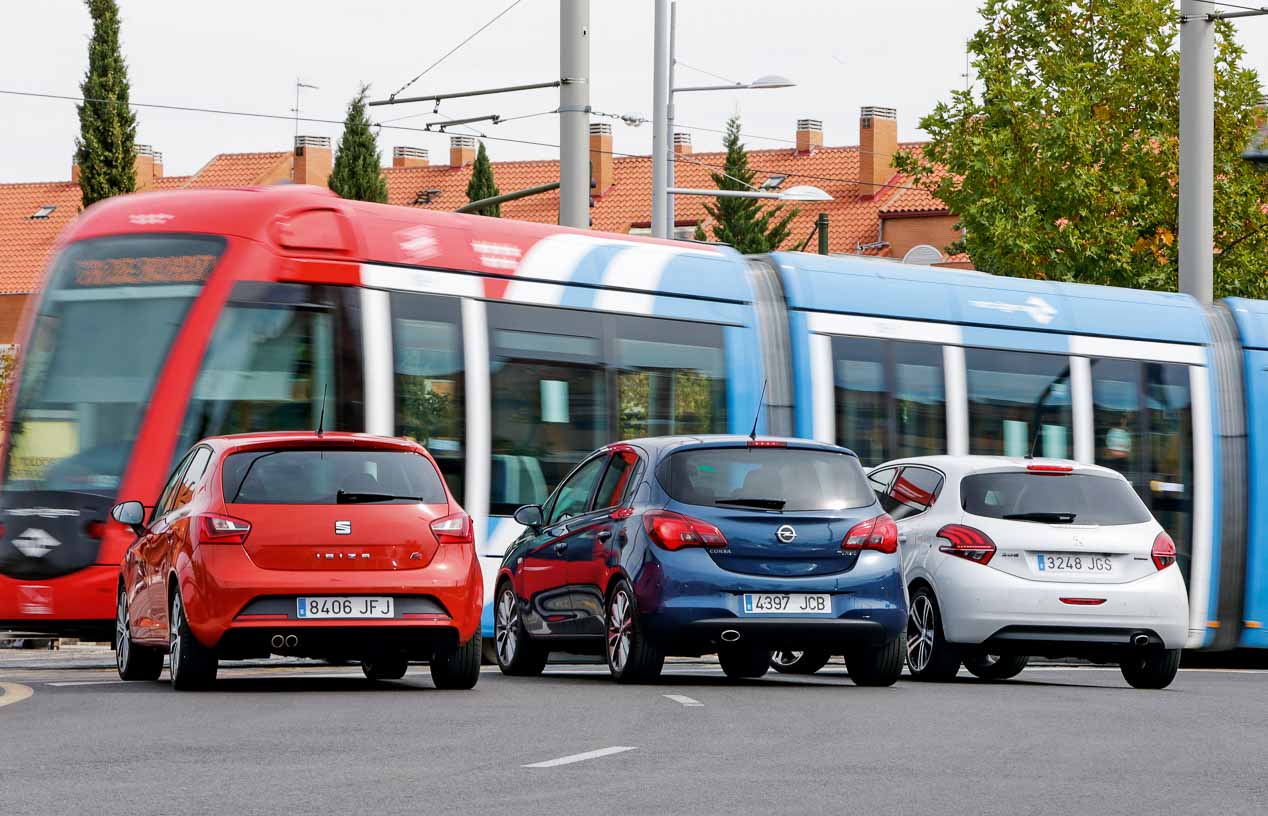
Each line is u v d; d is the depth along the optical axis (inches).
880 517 741.3
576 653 792.3
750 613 717.3
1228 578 1138.0
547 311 925.8
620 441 876.0
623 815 405.1
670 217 1691.7
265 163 4645.7
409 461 694.5
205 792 430.6
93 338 852.0
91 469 837.2
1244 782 471.8
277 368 847.1
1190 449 1133.1
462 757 498.3
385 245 879.1
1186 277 1295.5
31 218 4247.0
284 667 911.0
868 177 4148.6
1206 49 1298.0
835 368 1011.3
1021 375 1075.9
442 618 680.4
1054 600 784.9
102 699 653.9
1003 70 1956.2
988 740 555.5
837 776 471.2
